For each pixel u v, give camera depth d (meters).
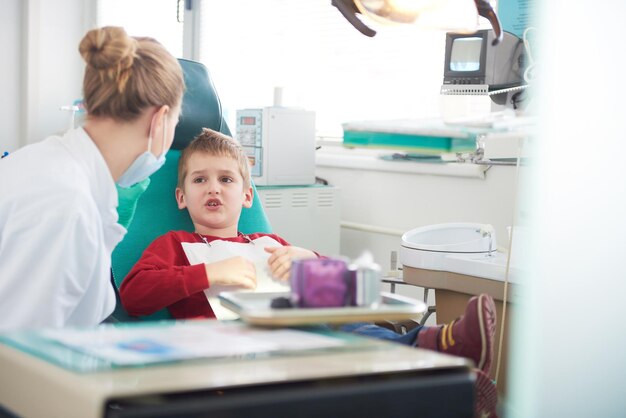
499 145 2.28
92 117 1.55
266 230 2.33
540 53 2.02
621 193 1.91
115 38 1.53
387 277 2.79
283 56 3.86
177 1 4.45
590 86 1.92
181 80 1.62
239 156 2.24
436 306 2.19
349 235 3.48
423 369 1.04
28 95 4.75
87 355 1.02
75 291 1.45
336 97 3.62
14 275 1.39
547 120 1.95
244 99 4.11
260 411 0.91
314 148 3.27
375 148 1.28
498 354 1.99
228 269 1.89
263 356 1.07
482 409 1.44
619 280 1.94
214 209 2.16
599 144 1.92
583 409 1.94
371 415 0.97
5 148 4.77
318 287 1.22
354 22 1.70
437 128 1.23
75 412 0.89
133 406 0.93
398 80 3.37
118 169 1.59
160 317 2.01
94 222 1.46
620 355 1.95
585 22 1.92
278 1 3.88
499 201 2.87
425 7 1.54
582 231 1.94
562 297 1.95
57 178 1.45
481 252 2.14
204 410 0.88
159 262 1.98
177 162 2.29
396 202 3.27
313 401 0.94
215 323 1.27
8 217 1.42
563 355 1.95
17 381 1.03
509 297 1.98
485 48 2.41
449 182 3.04
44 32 4.78
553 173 1.96
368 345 1.15
